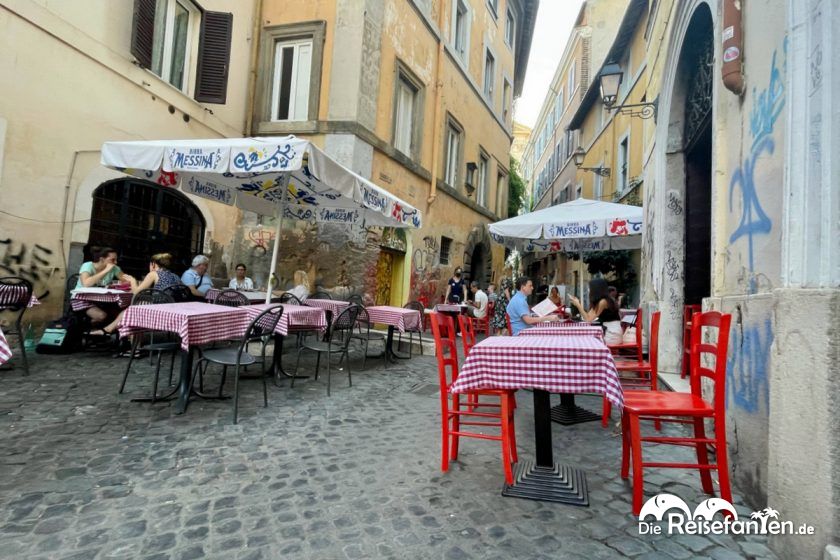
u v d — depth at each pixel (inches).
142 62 307.0
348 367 221.1
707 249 238.8
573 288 692.7
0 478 108.3
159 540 87.4
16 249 245.3
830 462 76.0
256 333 182.7
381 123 414.0
